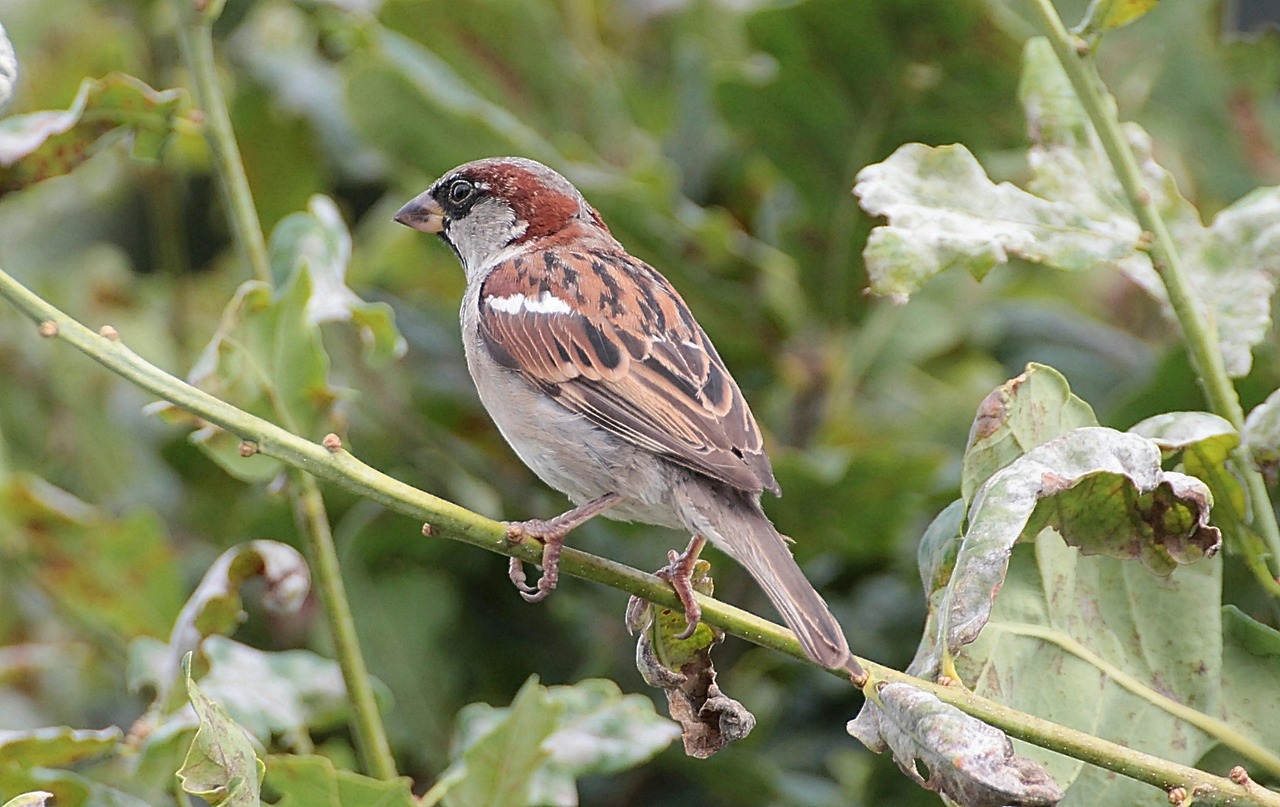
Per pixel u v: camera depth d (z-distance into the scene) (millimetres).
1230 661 6320
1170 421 6238
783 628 6227
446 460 9422
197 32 7520
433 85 9102
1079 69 6445
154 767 6777
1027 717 5676
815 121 8805
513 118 9805
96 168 10969
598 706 7199
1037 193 6578
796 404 9422
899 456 8094
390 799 6492
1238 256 6641
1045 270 10633
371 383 9469
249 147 10375
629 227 9039
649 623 6367
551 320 8141
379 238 10758
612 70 10383
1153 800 6172
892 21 8406
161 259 11109
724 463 7207
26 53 10992
